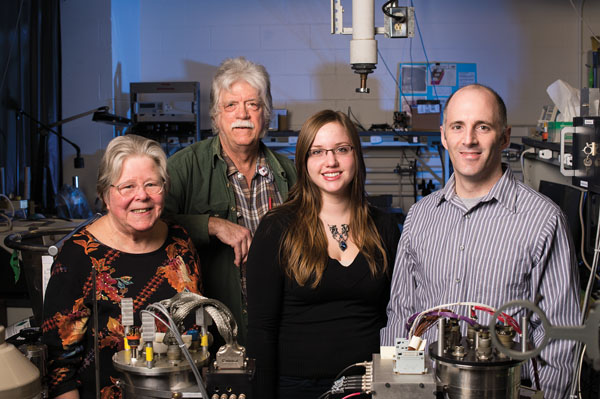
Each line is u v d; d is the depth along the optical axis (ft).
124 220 5.01
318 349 5.30
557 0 17.20
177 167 6.63
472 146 4.99
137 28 17.53
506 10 17.31
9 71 13.21
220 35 17.52
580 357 4.55
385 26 7.71
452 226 5.28
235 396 3.92
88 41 16.10
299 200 5.58
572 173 7.98
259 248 5.41
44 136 13.97
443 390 3.74
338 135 5.35
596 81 16.02
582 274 8.29
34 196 13.94
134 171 4.95
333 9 7.82
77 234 5.19
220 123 6.62
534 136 12.28
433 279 5.29
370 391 3.79
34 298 6.91
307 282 5.28
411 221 5.61
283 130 17.01
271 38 17.48
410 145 16.71
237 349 4.07
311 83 17.54
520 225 5.01
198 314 4.13
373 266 5.40
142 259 5.21
